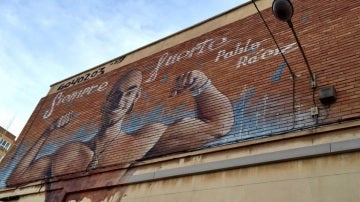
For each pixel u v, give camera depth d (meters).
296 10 9.04
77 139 11.67
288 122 6.98
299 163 6.26
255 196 6.42
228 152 7.37
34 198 10.82
